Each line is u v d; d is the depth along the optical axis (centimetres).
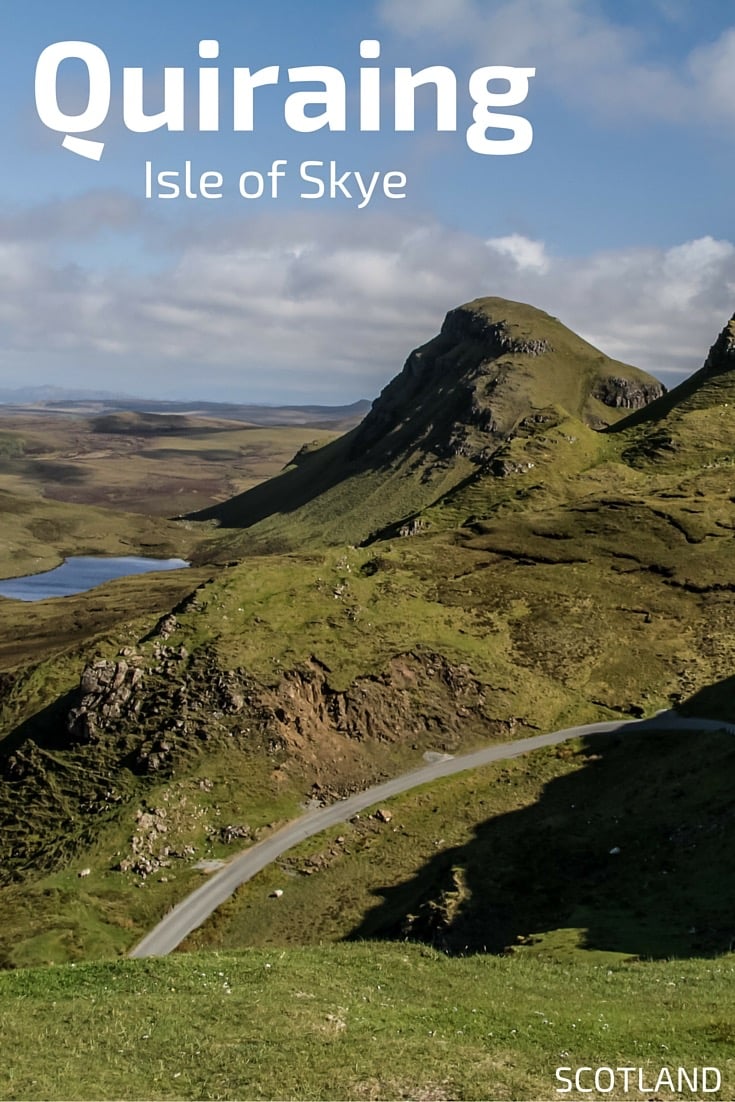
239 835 8544
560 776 9356
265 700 9956
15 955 6694
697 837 6769
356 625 11419
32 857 8500
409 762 10012
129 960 3794
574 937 4959
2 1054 2855
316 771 9588
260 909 7462
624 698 10975
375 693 10525
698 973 3628
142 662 10362
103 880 7919
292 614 11356
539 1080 2581
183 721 9675
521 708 10756
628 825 7531
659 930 4891
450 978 3634
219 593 11412
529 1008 3188
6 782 9519
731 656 11431
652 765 8994
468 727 10506
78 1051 2875
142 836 8362
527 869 7100
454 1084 2578
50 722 10425
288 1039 2903
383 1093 2555
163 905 7619
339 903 7406
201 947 7000
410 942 4428
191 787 8981
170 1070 2742
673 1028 2895
